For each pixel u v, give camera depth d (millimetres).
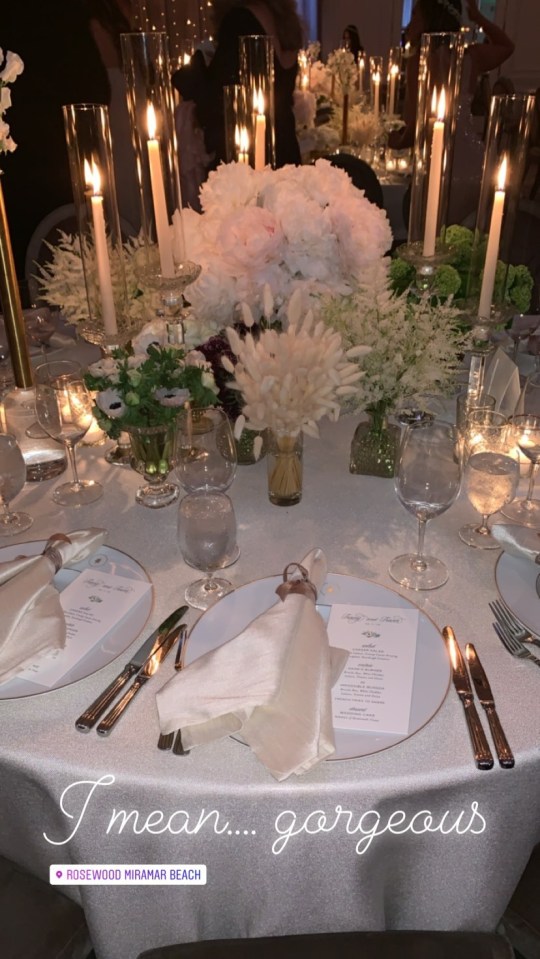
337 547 1213
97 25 4172
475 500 1159
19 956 959
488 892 944
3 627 957
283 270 1367
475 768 828
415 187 1494
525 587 1080
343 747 836
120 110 4211
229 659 870
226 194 1431
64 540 1126
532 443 1243
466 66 4152
